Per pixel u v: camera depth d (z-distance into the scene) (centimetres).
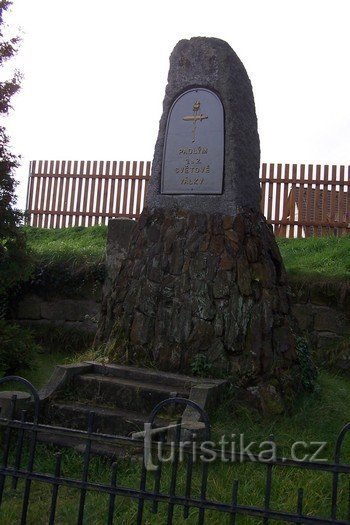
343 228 1091
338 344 744
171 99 639
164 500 290
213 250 577
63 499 382
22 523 315
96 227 1148
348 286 768
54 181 1247
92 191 1220
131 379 540
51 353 818
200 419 458
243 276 559
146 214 632
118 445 455
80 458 443
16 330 696
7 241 726
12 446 469
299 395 546
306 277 798
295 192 1113
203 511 284
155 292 587
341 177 1097
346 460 427
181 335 561
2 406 485
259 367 529
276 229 1114
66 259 881
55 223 1238
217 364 539
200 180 610
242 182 602
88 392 525
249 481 387
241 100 622
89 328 839
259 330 541
